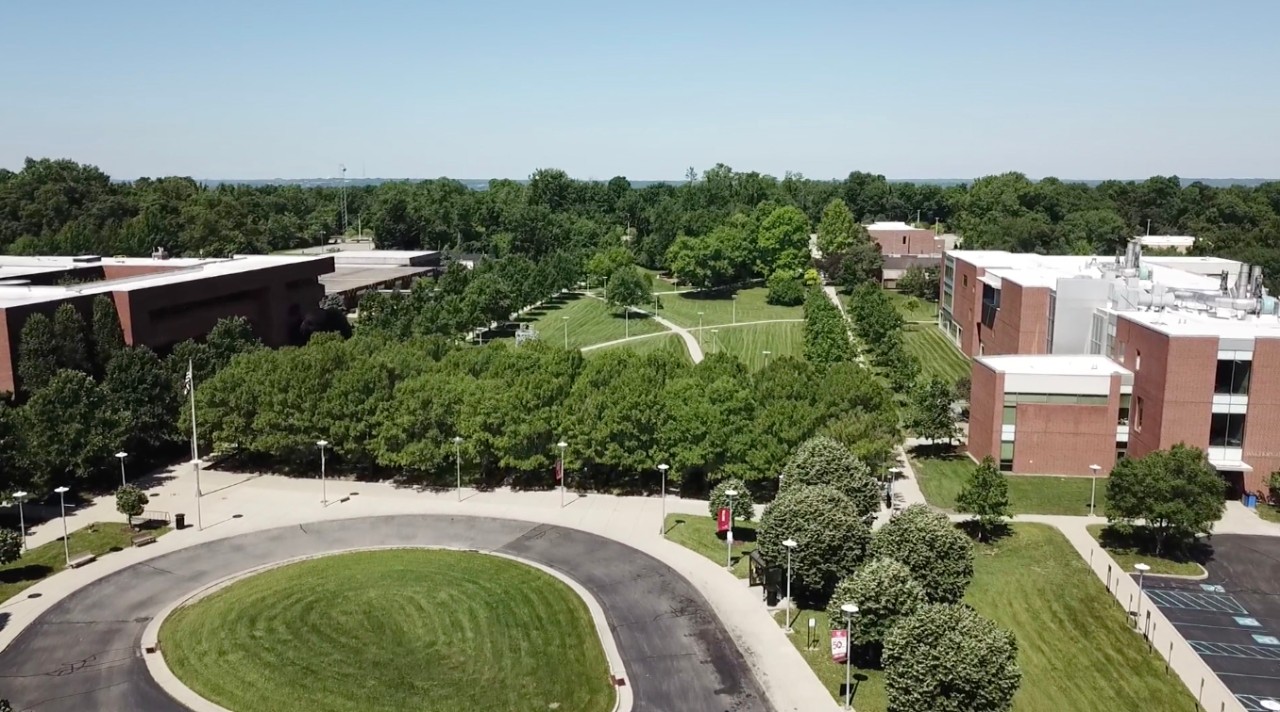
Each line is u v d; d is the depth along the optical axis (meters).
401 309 131.75
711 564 61.12
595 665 48.22
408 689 45.62
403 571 59.78
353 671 47.28
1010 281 107.62
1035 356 87.50
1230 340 72.31
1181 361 73.12
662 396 72.62
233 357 84.81
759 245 197.75
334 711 43.62
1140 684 47.19
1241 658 50.06
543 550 63.28
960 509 66.94
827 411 73.31
